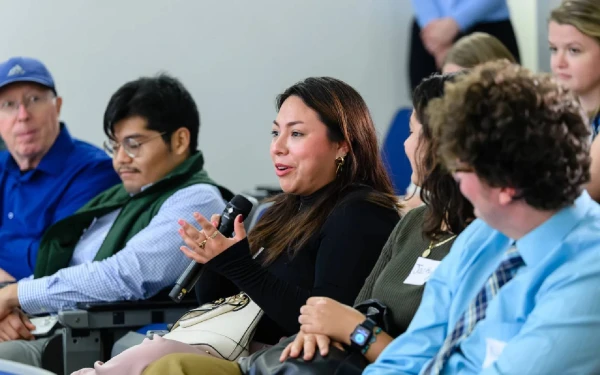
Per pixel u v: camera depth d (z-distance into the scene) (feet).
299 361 12.82
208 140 33.14
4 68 23.63
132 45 32.63
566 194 9.89
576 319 9.83
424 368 11.27
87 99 32.63
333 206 16.16
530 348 9.96
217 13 32.76
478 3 29.37
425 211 13.93
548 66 30.89
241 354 15.64
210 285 17.74
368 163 16.52
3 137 24.03
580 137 9.95
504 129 9.66
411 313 13.41
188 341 15.44
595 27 16.44
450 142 9.95
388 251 14.42
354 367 12.73
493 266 11.39
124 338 18.70
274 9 32.89
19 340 20.45
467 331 10.96
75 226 22.35
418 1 30.37
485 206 10.16
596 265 9.96
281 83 33.19
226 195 21.50
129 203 21.20
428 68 30.71
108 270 20.04
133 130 20.86
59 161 24.13
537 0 30.63
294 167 16.26
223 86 33.01
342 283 15.17
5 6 32.04
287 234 16.40
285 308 14.97
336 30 32.96
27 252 23.81
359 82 33.04
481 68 10.30
